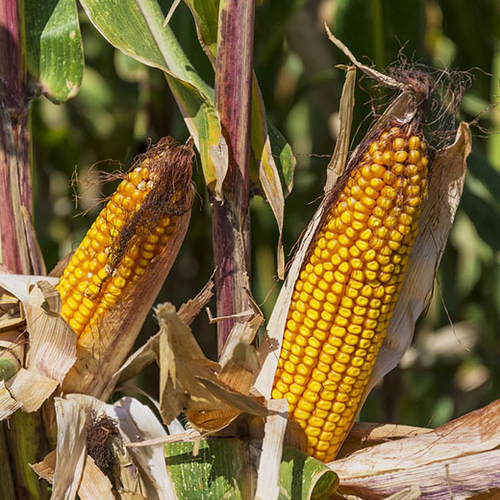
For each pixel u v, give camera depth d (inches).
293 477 42.6
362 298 42.5
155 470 44.0
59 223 69.4
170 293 60.2
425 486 43.3
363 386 43.7
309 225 43.4
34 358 44.4
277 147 46.1
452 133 44.4
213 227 44.6
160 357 41.6
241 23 43.8
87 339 44.5
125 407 44.7
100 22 45.6
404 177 41.8
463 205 54.7
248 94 44.0
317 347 43.0
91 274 44.2
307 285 42.9
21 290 44.6
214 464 43.3
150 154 43.6
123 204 43.5
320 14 68.1
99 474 43.8
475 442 43.5
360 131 51.1
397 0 51.8
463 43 58.4
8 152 46.6
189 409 42.5
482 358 63.9
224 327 44.4
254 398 43.0
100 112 70.9
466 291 70.7
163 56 45.5
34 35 46.9
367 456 43.9
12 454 45.7
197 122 44.6
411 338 44.8
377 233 42.0
